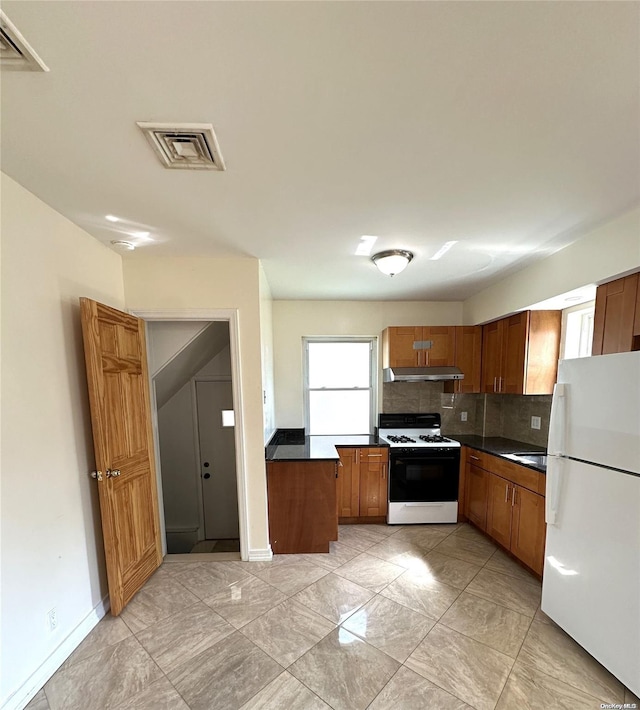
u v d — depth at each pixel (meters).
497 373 3.24
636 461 1.44
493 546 2.80
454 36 0.78
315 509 2.67
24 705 1.42
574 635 1.71
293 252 2.31
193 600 2.11
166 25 0.75
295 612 1.99
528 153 1.23
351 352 3.94
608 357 1.59
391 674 1.56
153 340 2.64
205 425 3.63
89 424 1.95
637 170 1.34
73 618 1.74
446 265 2.61
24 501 1.47
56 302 1.71
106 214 1.73
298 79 0.90
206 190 1.50
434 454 3.23
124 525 2.08
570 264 2.16
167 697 1.46
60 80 0.89
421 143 1.17
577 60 0.84
